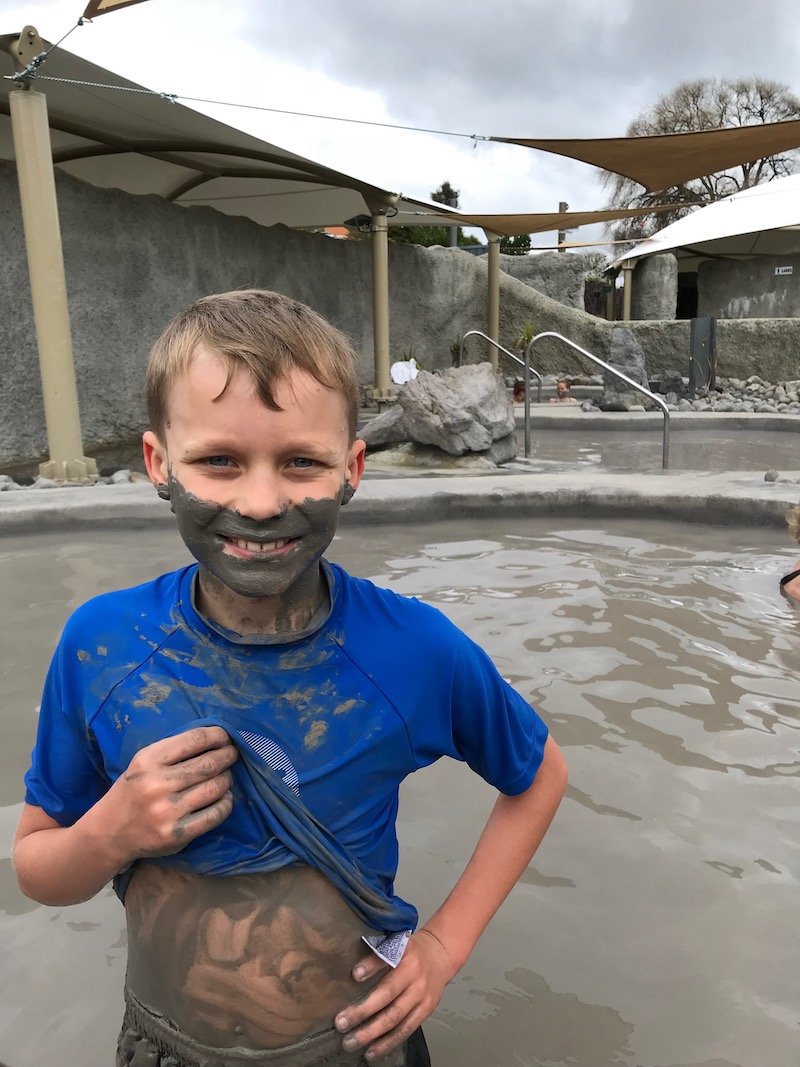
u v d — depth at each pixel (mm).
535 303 16719
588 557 4410
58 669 1113
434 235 27250
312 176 10875
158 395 1011
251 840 1042
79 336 8203
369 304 13578
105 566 4281
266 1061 1086
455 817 2027
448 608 3537
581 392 15133
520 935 1620
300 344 965
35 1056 1345
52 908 1705
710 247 19500
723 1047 1357
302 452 963
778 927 1634
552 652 3037
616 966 1538
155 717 1048
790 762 2271
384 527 5188
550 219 13352
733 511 5051
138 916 1111
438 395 7613
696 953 1567
